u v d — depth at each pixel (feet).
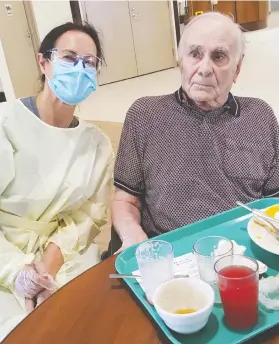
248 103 4.96
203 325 2.71
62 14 21.31
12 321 4.32
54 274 4.77
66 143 4.98
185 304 2.82
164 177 4.76
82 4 22.41
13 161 4.75
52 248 4.96
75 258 5.03
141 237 4.51
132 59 25.02
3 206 4.83
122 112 17.84
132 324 2.88
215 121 4.76
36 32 20.22
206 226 4.03
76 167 5.05
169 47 26.30
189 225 3.98
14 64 19.48
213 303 2.69
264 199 4.38
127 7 24.07
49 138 4.91
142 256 3.15
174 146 4.75
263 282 3.05
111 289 3.24
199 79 4.52
